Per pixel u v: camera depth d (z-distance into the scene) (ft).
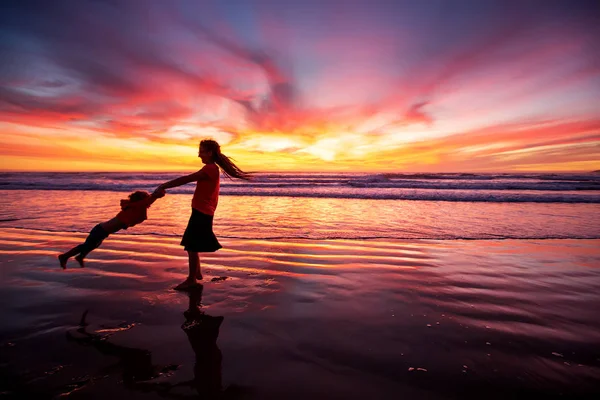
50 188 67.21
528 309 9.66
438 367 6.57
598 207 38.81
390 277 12.64
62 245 17.35
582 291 11.25
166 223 24.98
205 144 11.30
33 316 8.81
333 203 43.86
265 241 19.10
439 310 9.53
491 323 8.68
